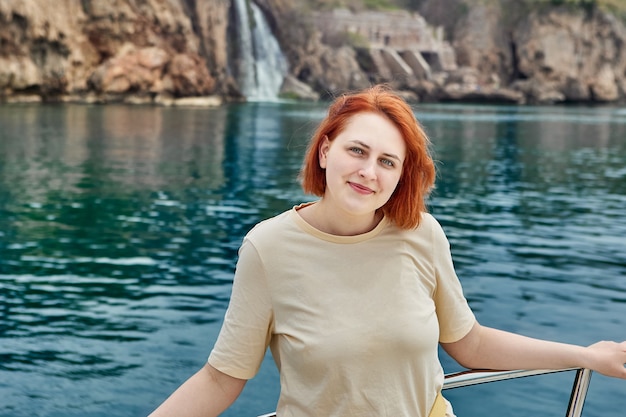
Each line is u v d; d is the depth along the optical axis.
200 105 45.06
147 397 5.18
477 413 4.91
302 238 1.91
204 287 7.82
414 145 1.90
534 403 5.07
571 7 68.62
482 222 11.81
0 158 18.03
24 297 7.38
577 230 11.30
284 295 1.90
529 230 11.23
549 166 20.27
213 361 1.95
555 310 7.14
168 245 9.70
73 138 23.09
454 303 2.06
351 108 1.91
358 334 1.87
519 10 70.44
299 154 20.94
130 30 42.78
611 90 67.88
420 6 72.69
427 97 60.78
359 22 63.44
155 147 21.73
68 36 40.50
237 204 12.95
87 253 9.20
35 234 10.20
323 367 1.87
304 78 57.84
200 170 17.25
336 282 1.89
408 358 1.90
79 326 6.56
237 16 52.59
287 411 1.94
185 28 45.91
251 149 21.98
